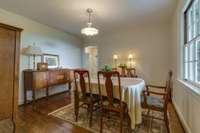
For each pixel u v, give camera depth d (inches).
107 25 165.0
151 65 170.6
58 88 178.9
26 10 119.1
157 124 88.7
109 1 103.0
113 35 199.0
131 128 78.4
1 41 71.5
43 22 151.3
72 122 92.1
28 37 139.3
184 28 100.2
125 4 108.3
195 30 79.8
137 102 82.0
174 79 125.0
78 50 220.4
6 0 101.0
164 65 162.4
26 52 129.1
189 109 74.0
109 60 203.2
